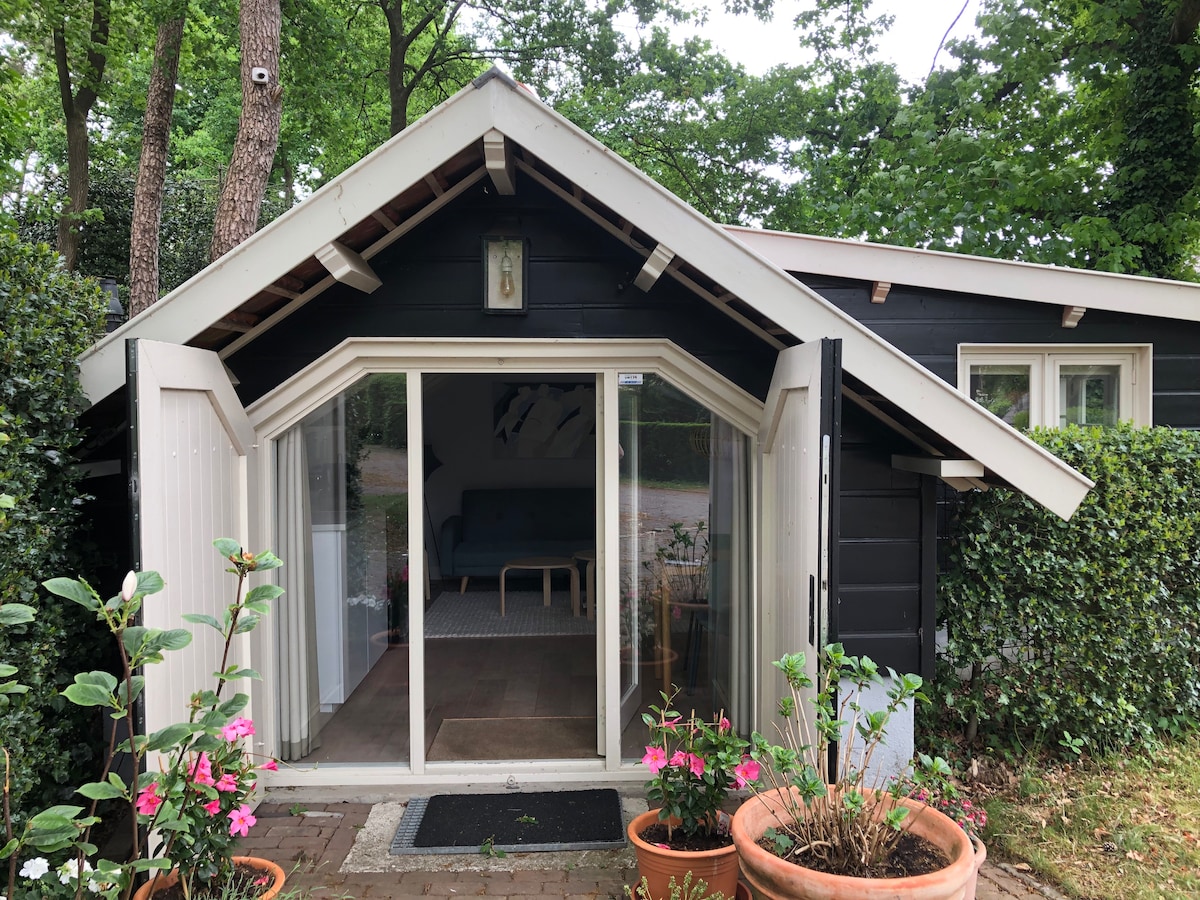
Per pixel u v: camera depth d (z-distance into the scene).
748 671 3.73
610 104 14.50
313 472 3.77
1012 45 9.15
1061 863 2.93
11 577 2.45
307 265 3.10
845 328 2.79
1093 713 3.79
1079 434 4.03
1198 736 3.94
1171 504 3.89
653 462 3.70
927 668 3.39
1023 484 2.78
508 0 14.85
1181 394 4.77
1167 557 3.87
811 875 1.93
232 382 3.48
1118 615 3.85
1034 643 3.85
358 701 3.78
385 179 2.85
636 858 2.77
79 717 2.93
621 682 3.72
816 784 2.12
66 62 10.61
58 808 1.78
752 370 3.57
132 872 1.97
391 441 3.66
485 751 3.80
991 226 8.56
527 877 2.85
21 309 2.56
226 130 15.19
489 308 3.49
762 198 15.24
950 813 3.08
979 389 4.86
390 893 2.75
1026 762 3.74
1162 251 7.82
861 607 3.38
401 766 3.65
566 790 3.55
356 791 3.56
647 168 14.84
